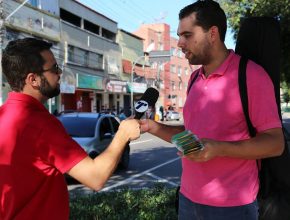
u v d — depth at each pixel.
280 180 2.89
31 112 2.32
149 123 2.98
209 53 2.71
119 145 2.37
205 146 2.31
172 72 62.22
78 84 34.34
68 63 32.88
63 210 2.38
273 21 3.04
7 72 2.42
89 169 2.30
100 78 38.75
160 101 57.38
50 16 29.78
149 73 53.38
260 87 2.59
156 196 6.64
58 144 2.29
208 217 2.71
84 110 37.38
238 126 2.65
